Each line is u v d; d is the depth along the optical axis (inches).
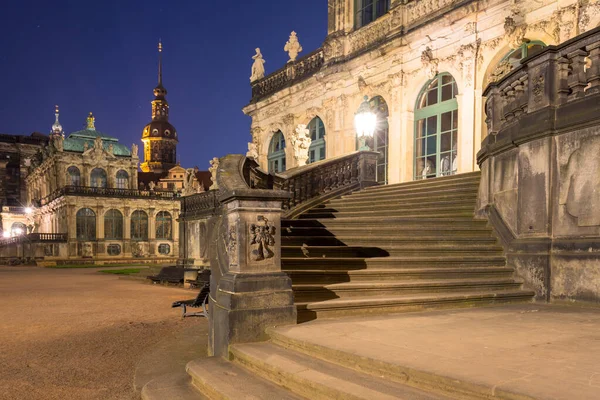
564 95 304.7
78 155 2434.8
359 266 313.3
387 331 213.6
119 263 2178.9
